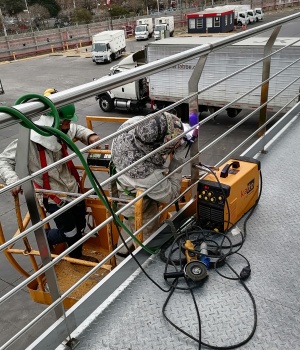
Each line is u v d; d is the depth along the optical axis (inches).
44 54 1440.7
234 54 442.6
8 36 1552.7
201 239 83.7
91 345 61.3
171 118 88.1
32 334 183.9
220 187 82.4
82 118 560.1
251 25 1502.2
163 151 89.0
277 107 433.7
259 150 122.8
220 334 61.9
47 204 107.7
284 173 110.6
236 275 73.8
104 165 117.6
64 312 61.0
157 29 1368.1
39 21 2269.9
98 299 68.4
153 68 64.0
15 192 99.2
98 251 124.7
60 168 105.6
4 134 481.1
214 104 483.2
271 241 82.9
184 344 60.7
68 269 120.0
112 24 1808.6
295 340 60.0
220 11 1268.5
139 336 62.5
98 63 1073.5
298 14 117.3
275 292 69.4
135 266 77.0
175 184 94.5
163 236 83.4
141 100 559.5
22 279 221.5
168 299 69.1
